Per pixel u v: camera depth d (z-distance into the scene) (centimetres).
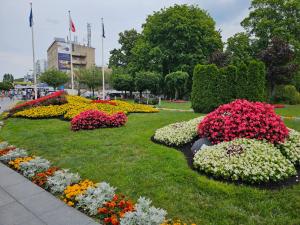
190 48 3294
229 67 1298
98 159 548
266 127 539
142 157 549
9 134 864
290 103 2231
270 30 2736
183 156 554
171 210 332
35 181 435
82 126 893
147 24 3631
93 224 300
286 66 2039
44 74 3975
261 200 346
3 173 482
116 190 396
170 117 1176
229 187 379
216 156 462
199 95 1341
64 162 536
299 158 489
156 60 3328
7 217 320
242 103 614
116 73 3791
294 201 338
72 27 2355
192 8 3431
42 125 1030
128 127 933
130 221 285
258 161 424
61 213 329
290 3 2606
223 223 299
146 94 3762
